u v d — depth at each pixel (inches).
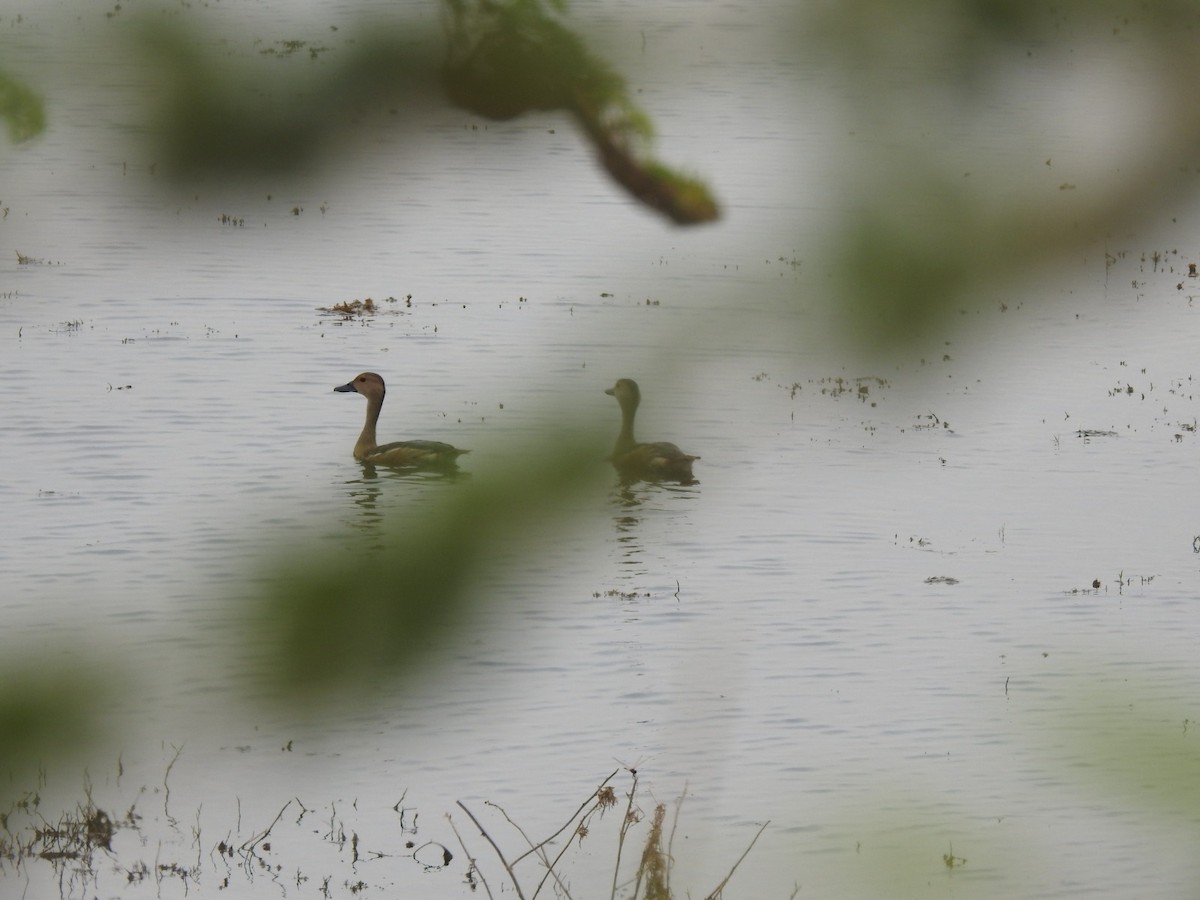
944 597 1291.8
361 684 157.3
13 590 1176.2
